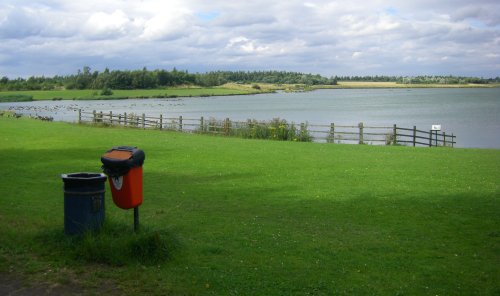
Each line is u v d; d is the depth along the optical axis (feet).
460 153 75.25
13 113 170.60
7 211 33.22
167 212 35.14
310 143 90.53
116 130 112.47
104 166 23.84
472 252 26.63
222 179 50.67
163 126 125.70
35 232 25.73
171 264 22.50
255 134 104.32
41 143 81.30
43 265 21.52
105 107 324.19
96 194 23.43
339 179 51.13
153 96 528.22
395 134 94.84
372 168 58.90
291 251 25.86
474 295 20.30
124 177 23.57
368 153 74.54
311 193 43.70
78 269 21.20
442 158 68.74
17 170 53.72
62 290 19.26
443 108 280.72
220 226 31.22
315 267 23.29
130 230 24.35
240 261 23.73
